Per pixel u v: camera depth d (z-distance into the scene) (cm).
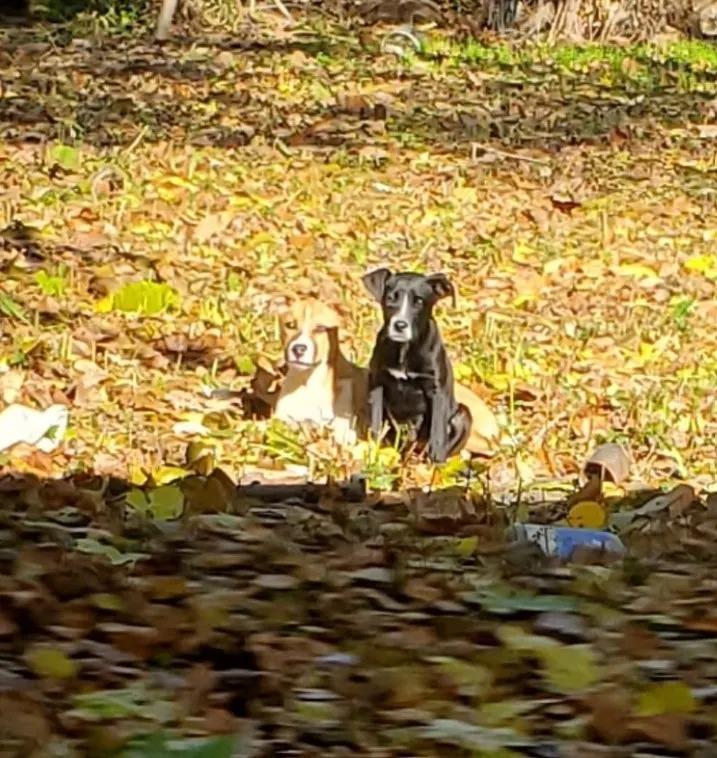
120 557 606
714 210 1584
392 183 1570
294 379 904
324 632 537
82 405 904
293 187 1512
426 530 711
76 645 513
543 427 941
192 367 1001
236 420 905
